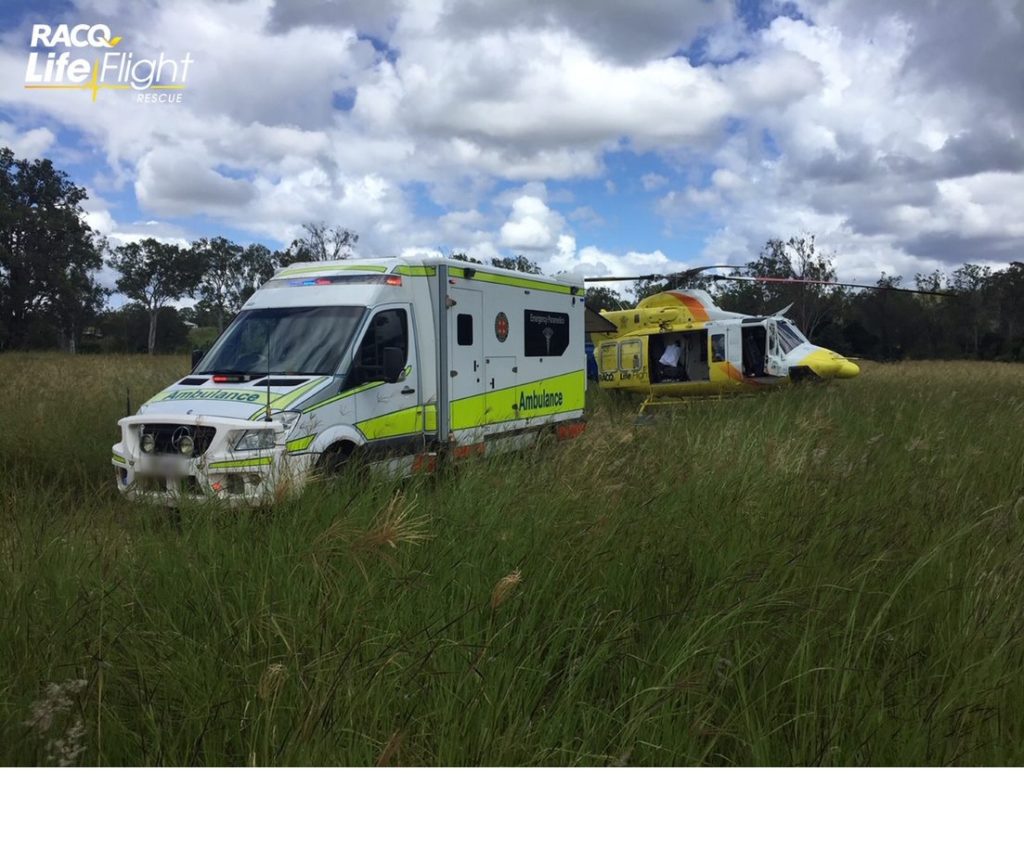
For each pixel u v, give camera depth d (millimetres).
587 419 12109
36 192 85625
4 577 4117
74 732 2824
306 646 3498
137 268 92062
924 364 30500
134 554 4543
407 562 4160
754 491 5328
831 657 3418
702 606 3785
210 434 6762
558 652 3525
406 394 8453
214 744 3021
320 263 8984
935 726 2998
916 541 4660
